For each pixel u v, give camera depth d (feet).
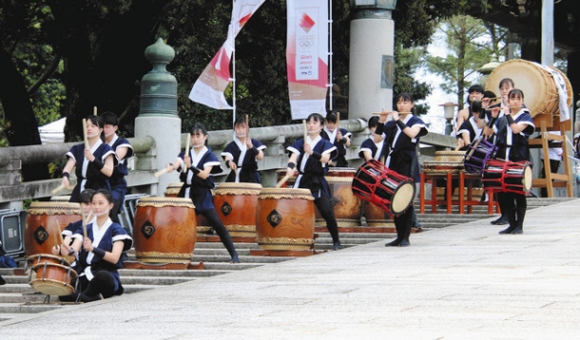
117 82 84.12
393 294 30.94
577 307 27.45
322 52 68.80
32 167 81.82
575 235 46.14
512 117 48.47
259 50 86.58
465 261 38.65
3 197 50.08
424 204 61.16
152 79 59.31
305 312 28.48
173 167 46.68
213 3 82.69
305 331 25.36
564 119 63.77
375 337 24.09
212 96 67.51
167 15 84.07
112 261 38.32
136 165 58.85
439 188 65.05
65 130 88.43
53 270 37.50
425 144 83.76
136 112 86.89
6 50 89.92
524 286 31.42
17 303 40.09
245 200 52.44
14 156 50.88
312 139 48.73
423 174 60.59
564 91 63.46
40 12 82.74
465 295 30.04
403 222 45.73
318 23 68.74
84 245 37.76
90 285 38.22
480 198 64.54
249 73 88.12
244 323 27.12
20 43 91.81
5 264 47.78
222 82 67.36
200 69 84.84
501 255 40.01
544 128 63.16
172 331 26.55
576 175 72.28
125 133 83.61
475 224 53.52
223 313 29.19
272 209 47.47
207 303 31.55
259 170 65.26
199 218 53.52
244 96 92.99
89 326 28.68
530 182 47.44
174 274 44.62
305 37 68.90
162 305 32.22
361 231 54.54
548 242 43.83
